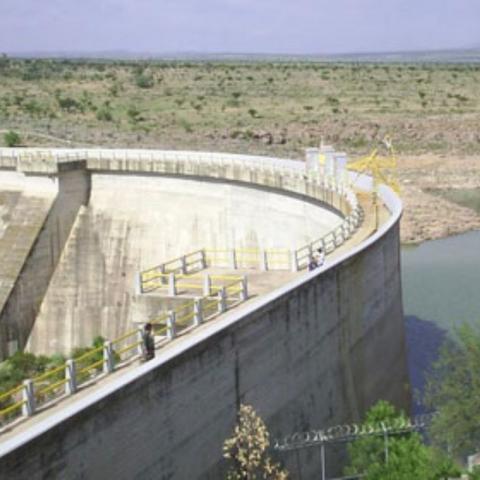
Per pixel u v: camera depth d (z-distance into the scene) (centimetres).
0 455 2250
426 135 14688
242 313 3328
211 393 3116
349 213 5281
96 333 7275
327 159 6209
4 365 5775
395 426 3325
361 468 3250
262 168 6662
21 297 7188
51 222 7381
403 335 5303
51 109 15612
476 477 2850
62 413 2498
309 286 3778
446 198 11494
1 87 19950
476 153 13725
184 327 3722
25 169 7475
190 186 7162
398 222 5138
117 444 2666
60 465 2448
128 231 7394
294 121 15600
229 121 15512
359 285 4300
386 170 10975
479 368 3116
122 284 7356
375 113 16912
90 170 7581
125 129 13488
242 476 3133
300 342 3722
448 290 7700
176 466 2945
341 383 4131
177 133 13625
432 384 3750
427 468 2981
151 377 2800
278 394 3562
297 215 6303
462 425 3055
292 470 3575
